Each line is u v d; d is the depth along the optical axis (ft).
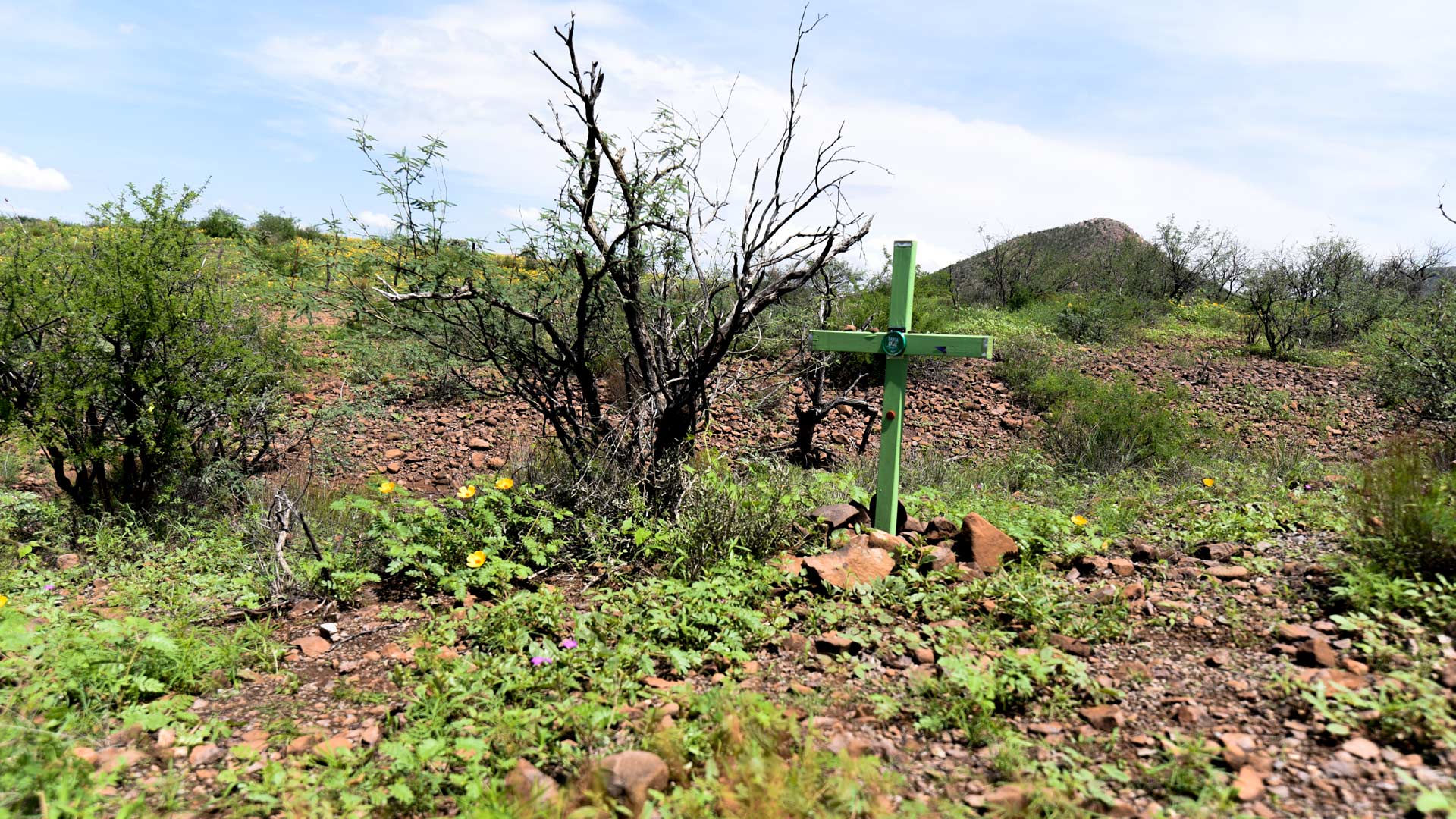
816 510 18.21
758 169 17.48
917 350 17.57
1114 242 88.63
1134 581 14.61
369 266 17.74
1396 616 11.34
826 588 14.44
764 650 12.58
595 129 17.26
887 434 18.01
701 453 20.31
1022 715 10.25
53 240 22.44
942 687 10.69
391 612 14.94
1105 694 10.46
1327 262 58.70
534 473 20.83
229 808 8.89
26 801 8.34
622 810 7.98
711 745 9.26
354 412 27.17
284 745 10.23
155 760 9.79
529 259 19.70
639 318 19.11
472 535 17.21
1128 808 8.18
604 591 15.14
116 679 11.36
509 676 11.47
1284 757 8.93
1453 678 9.87
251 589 16.55
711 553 16.24
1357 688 10.02
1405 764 8.57
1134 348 50.75
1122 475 27.53
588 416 20.61
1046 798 8.21
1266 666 10.97
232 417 24.45
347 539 18.83
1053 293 66.85
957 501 21.98
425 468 29.19
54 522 21.42
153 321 21.86
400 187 17.54
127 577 18.17
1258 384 42.45
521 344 20.18
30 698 10.30
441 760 9.51
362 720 10.97
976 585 13.88
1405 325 41.68
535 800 8.22
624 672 11.68
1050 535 16.88
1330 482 21.20
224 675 12.48
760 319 23.30
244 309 25.91
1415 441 16.16
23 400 21.59
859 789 8.30
